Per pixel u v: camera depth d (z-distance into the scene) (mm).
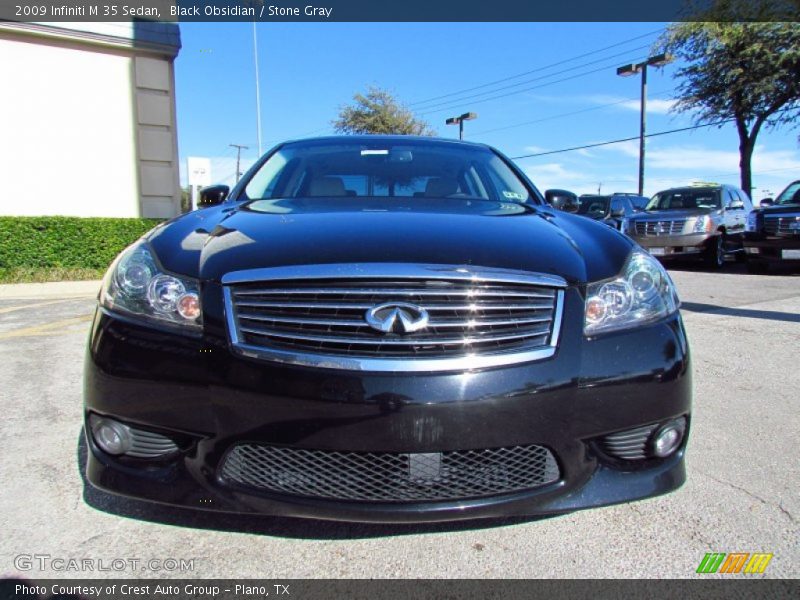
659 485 2021
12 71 10375
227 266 1965
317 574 1968
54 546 2098
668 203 12906
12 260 9555
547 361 1880
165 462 1943
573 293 1985
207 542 2133
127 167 11430
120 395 1926
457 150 3715
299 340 1854
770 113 19906
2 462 2766
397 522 1841
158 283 1999
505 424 1830
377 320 1829
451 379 1804
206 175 12469
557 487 1919
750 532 2209
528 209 2867
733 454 2881
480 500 1868
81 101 10953
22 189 10617
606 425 1932
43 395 3781
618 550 2102
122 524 2240
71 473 2650
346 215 2408
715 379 4109
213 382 1845
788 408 3531
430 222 2309
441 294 1868
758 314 6484
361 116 33156
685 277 10281
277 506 1852
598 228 2533
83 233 10141
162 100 11578
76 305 7645
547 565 2020
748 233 10844
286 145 3760
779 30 18562
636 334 2008
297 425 1806
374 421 1783
